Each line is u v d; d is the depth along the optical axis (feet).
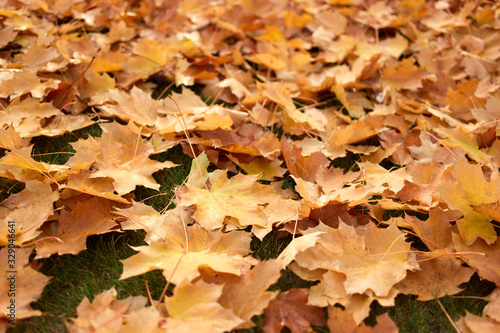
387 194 3.55
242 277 3.05
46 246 3.16
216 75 4.38
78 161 3.46
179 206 3.28
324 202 3.31
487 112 3.96
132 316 2.83
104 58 4.32
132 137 3.71
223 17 4.90
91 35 4.62
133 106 3.85
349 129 3.79
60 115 3.84
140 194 3.54
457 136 3.81
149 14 4.90
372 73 4.38
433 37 4.88
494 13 4.99
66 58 4.20
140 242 3.31
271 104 4.08
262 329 3.00
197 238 3.21
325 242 3.20
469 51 4.63
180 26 4.87
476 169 3.23
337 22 4.94
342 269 3.12
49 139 3.78
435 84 4.32
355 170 3.79
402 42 4.70
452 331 3.05
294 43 4.70
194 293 2.92
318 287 3.08
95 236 3.32
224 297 3.00
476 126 3.83
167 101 4.00
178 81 4.24
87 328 2.86
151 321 2.83
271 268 3.02
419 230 3.29
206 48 4.62
